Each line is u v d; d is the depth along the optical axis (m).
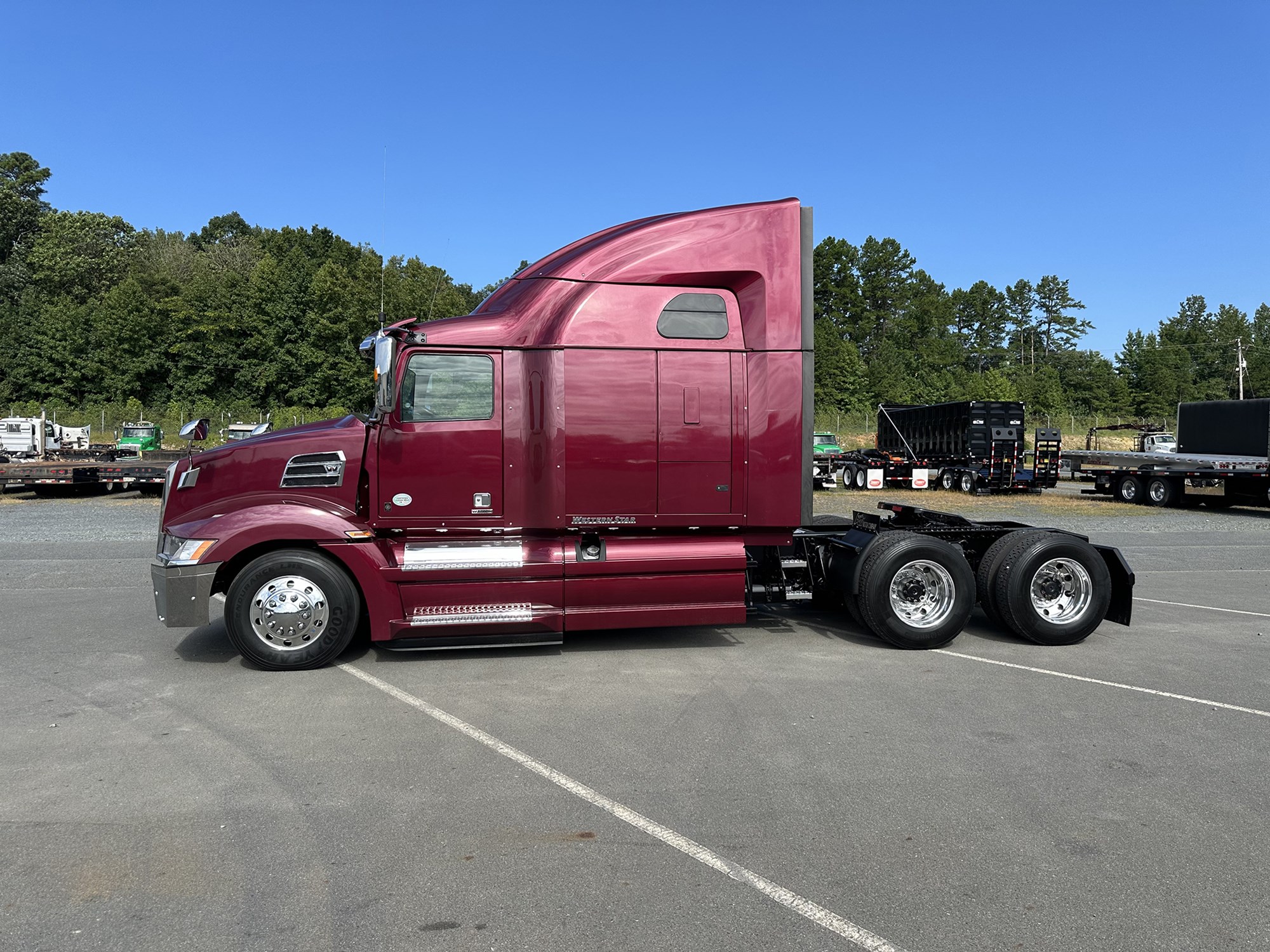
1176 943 2.86
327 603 6.40
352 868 3.37
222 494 6.60
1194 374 106.38
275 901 3.12
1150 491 22.94
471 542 6.68
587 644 7.36
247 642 6.30
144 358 61.56
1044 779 4.29
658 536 6.91
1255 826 3.77
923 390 76.44
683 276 6.78
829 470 29.52
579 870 3.36
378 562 6.45
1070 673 6.37
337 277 61.19
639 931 2.93
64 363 61.19
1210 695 5.79
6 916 3.01
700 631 7.91
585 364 6.64
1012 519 19.12
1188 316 120.62
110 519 17.72
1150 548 14.14
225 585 6.70
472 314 7.29
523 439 6.66
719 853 3.51
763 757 4.61
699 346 6.80
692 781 4.27
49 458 31.30
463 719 5.26
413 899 3.14
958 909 3.08
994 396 74.44
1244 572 11.65
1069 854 3.50
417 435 6.53
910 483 27.97
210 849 3.54
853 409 70.31
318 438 6.65
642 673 6.38
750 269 6.83
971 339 116.00
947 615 7.12
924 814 3.88
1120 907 3.09
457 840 3.62
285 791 4.14
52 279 74.94
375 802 4.02
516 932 2.92
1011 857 3.47
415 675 6.30
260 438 6.77
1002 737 4.91
